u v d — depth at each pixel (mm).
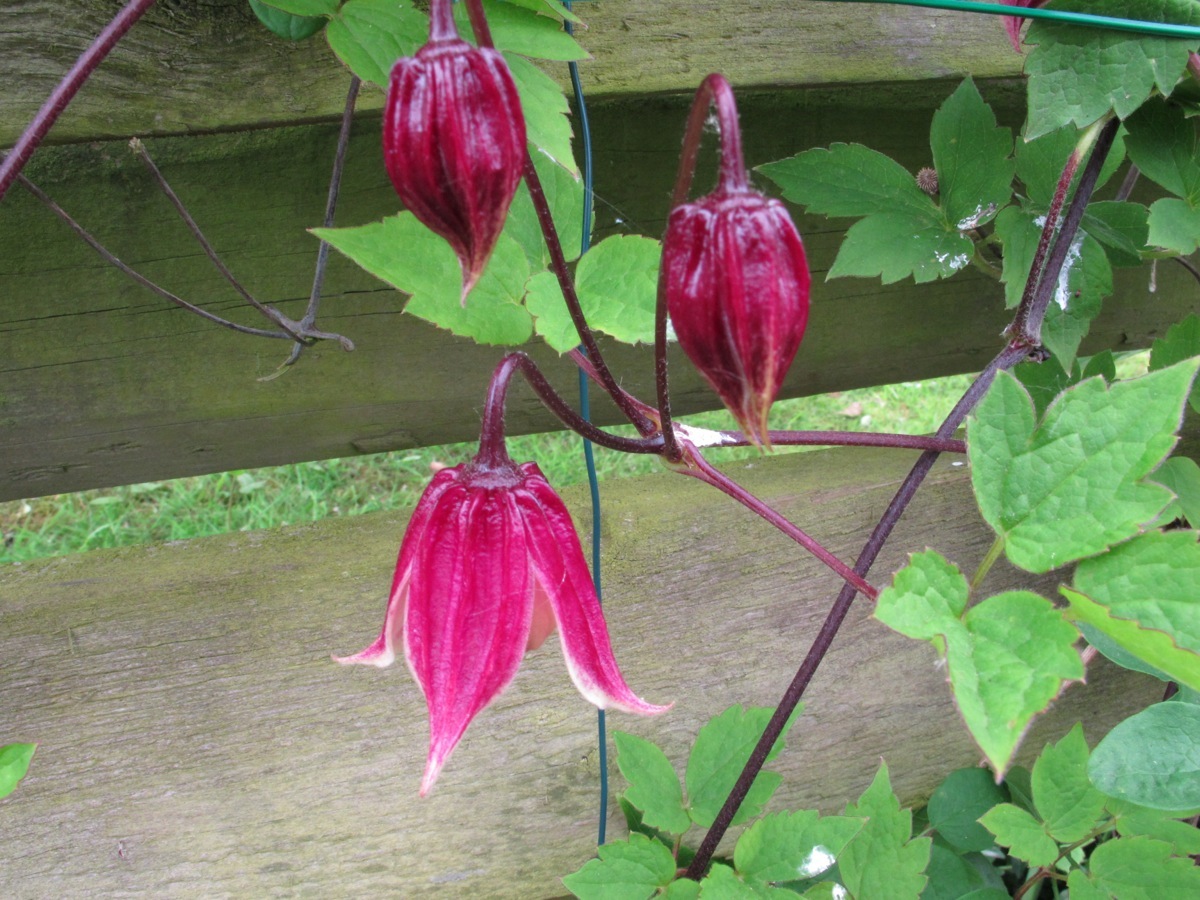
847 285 382
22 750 266
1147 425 229
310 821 345
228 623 337
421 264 255
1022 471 236
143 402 333
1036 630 219
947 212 333
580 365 263
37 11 266
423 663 217
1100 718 418
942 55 332
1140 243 333
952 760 398
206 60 280
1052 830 328
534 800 360
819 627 377
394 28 253
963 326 402
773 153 355
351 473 788
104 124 276
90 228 308
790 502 371
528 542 219
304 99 288
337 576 344
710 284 181
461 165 186
